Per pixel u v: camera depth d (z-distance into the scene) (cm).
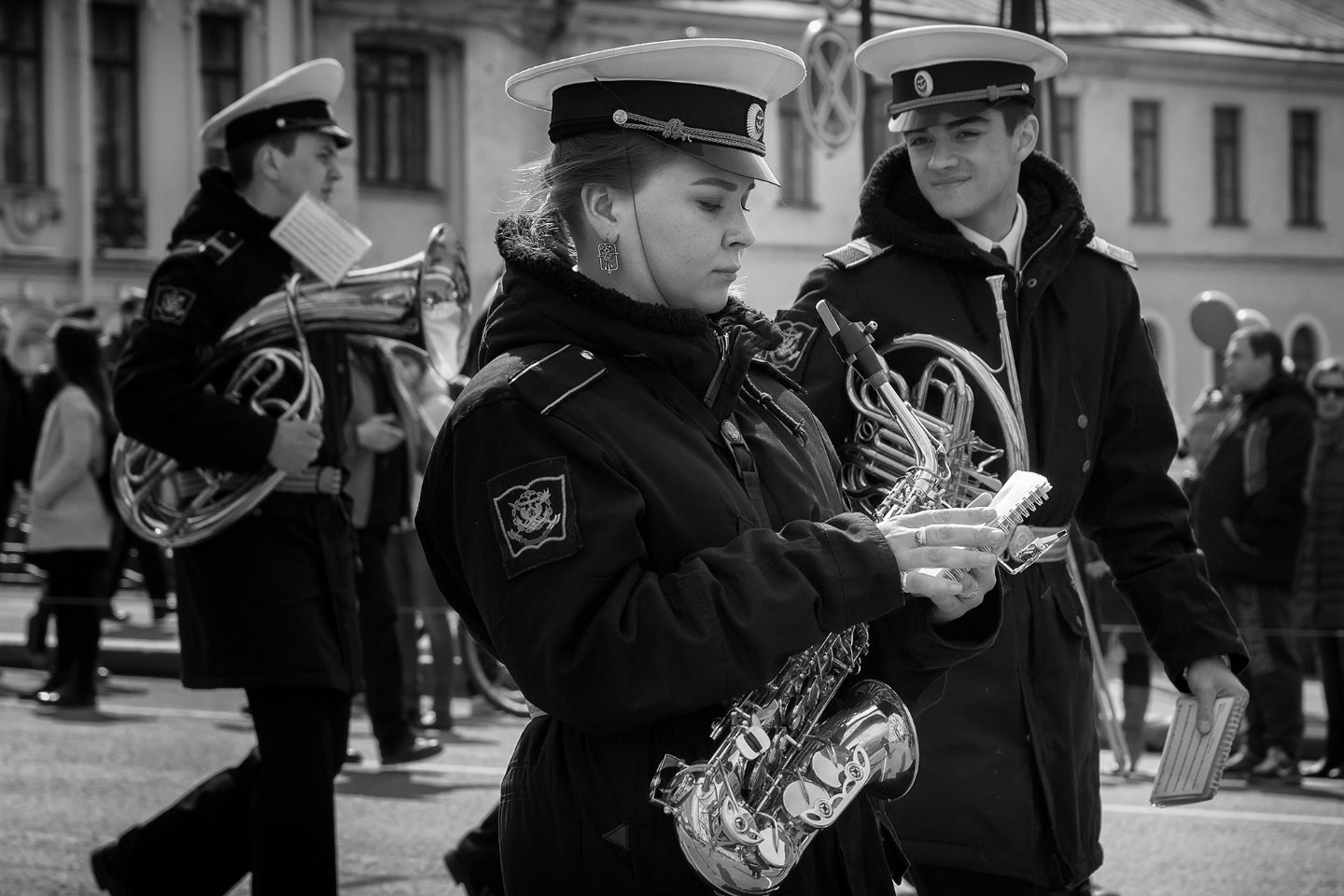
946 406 428
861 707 306
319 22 3238
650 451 294
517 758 313
